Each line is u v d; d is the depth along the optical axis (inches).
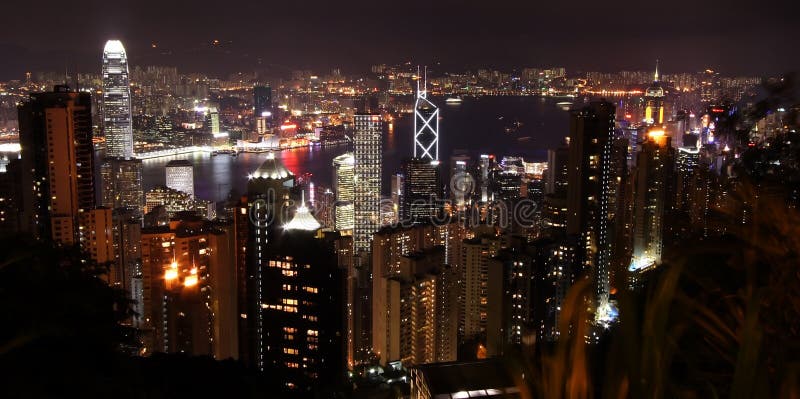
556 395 202.7
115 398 400.5
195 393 688.4
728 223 308.3
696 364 238.5
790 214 270.4
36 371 340.5
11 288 345.4
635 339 198.1
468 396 464.8
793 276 256.5
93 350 381.7
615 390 196.7
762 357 197.2
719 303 250.7
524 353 223.0
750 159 455.8
